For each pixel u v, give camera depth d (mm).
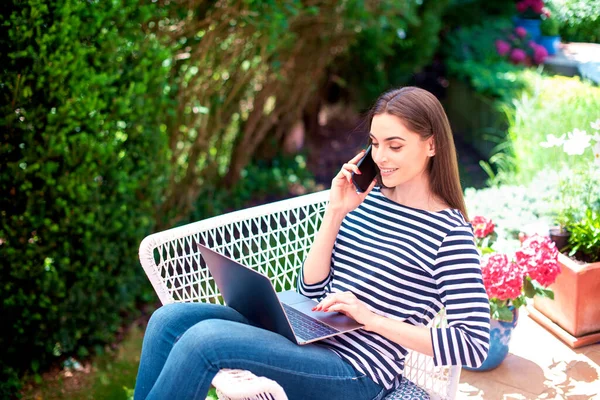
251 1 3928
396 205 1921
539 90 4684
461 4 8062
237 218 2209
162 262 2121
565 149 2758
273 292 1628
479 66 6980
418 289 1817
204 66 4402
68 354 3326
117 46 3178
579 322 2797
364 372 1776
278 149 6285
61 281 3072
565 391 2535
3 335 3057
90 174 3090
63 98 2918
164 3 3812
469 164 6430
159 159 3637
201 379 1606
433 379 2051
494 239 2949
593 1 5582
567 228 2947
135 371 3230
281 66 5227
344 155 6715
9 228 2918
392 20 5535
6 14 2764
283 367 1676
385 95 1850
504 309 2506
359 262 1904
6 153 2891
